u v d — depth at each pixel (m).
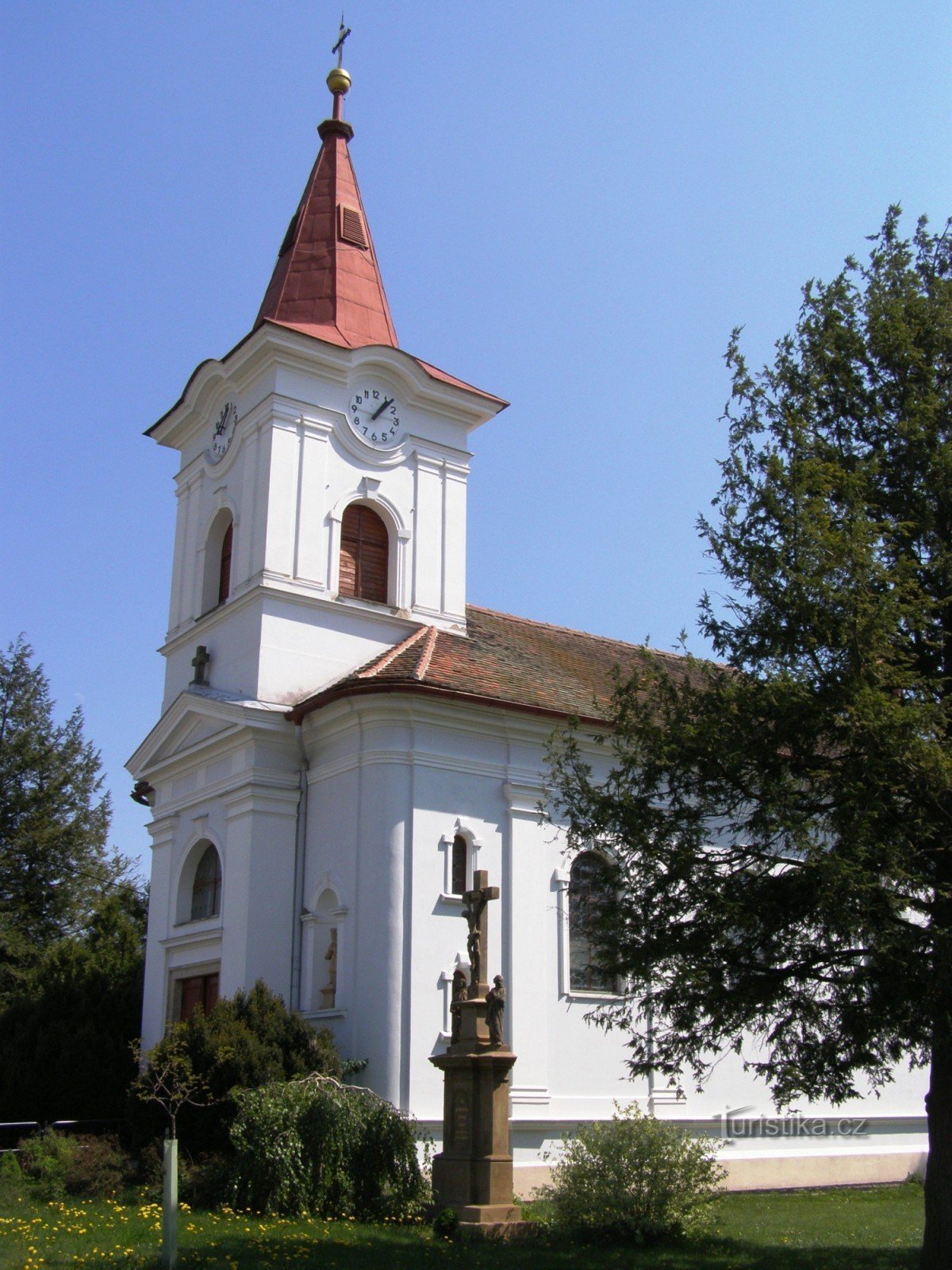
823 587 12.28
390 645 25.45
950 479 13.16
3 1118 23.09
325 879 21.91
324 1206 15.65
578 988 22.48
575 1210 15.00
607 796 13.59
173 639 27.48
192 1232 13.97
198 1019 18.72
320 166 30.36
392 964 20.33
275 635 24.02
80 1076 23.41
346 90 31.44
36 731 42.53
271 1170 15.59
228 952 22.31
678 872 12.73
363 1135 16.27
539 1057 21.27
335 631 24.83
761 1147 23.61
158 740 26.08
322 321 27.70
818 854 11.77
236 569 25.38
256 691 23.56
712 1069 23.47
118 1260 12.14
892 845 11.70
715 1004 12.41
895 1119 25.95
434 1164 15.95
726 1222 17.38
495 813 22.19
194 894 24.80
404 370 26.95
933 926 11.89
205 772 24.72
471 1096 15.62
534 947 21.83
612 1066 22.27
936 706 11.75
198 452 28.41
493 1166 15.27
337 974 21.05
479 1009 16.06
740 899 12.34
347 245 29.06
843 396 14.15
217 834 23.77
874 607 12.01
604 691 25.92
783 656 12.77
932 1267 12.49
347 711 21.94
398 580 26.05
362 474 26.20
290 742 23.28
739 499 13.79
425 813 21.31
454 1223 14.71
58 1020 25.03
